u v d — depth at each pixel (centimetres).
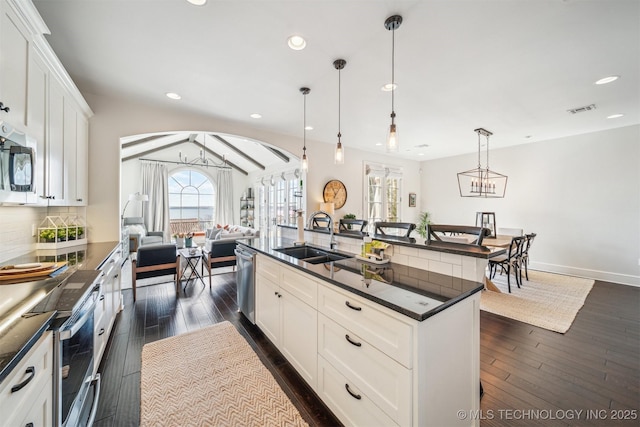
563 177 473
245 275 279
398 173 648
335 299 149
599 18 169
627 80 254
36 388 92
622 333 256
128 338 243
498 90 277
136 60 222
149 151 791
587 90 276
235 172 945
